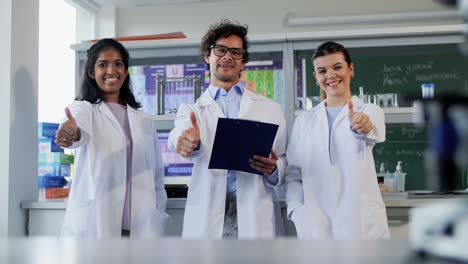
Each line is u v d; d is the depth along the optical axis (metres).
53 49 4.04
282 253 0.46
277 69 3.98
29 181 2.78
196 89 3.27
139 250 0.49
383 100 2.94
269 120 2.11
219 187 2.00
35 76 2.88
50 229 2.64
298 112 2.83
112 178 2.09
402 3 4.36
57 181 2.85
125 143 2.15
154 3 4.58
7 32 2.71
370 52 3.20
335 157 2.06
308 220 2.02
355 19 4.37
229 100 2.14
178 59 3.41
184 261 0.42
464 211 0.41
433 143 0.44
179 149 1.88
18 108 2.74
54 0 4.10
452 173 0.43
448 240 0.41
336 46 2.18
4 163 2.65
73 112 2.07
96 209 2.05
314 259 0.42
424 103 0.45
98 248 0.51
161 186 2.33
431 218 0.43
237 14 4.52
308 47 2.86
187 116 2.12
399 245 0.51
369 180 2.03
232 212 2.01
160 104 3.09
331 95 2.19
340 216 2.01
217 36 2.12
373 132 1.98
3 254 0.47
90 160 2.08
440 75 4.03
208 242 0.55
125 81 2.31
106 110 2.17
